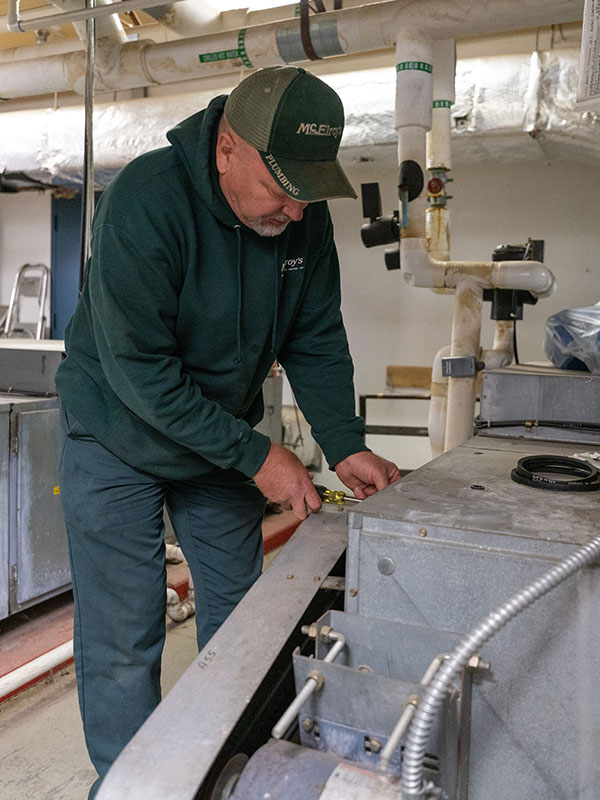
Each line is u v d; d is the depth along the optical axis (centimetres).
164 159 103
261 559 140
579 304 330
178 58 221
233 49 210
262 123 87
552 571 57
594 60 99
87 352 116
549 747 69
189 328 111
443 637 68
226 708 67
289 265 118
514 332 210
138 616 121
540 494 83
